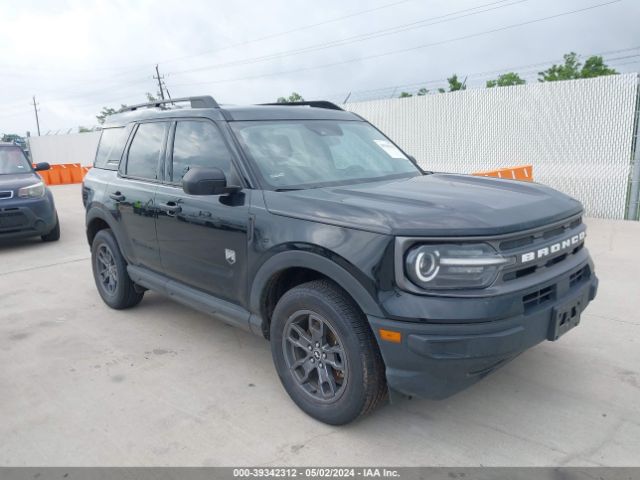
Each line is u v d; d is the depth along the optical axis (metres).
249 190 3.43
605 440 2.92
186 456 2.90
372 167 4.00
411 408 3.30
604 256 6.89
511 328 2.64
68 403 3.51
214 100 4.12
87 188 5.39
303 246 2.98
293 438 3.04
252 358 4.13
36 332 4.80
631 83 10.94
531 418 3.15
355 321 2.84
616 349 4.04
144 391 3.64
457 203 2.94
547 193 3.40
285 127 3.97
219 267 3.67
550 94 12.17
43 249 8.56
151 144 4.52
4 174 8.96
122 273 5.05
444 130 14.44
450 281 2.61
